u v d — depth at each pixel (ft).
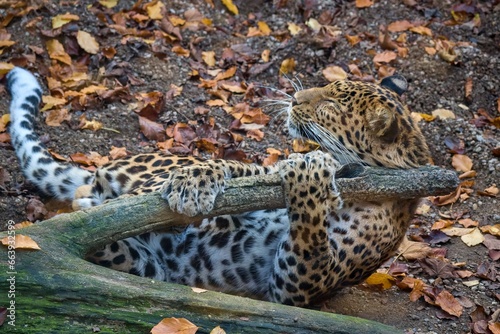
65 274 20.74
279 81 38.17
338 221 24.18
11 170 30.19
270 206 22.68
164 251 24.48
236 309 20.89
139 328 20.40
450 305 26.30
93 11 38.86
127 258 23.54
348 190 22.99
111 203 22.09
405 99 37.99
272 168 25.64
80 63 36.47
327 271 23.76
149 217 22.00
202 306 20.81
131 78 36.22
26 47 36.19
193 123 34.58
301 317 20.99
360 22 41.86
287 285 23.91
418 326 25.64
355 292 27.20
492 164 34.35
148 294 20.80
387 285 27.50
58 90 34.53
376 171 23.21
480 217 31.60
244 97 36.76
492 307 26.68
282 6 42.57
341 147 26.04
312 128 26.45
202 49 39.47
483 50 41.86
